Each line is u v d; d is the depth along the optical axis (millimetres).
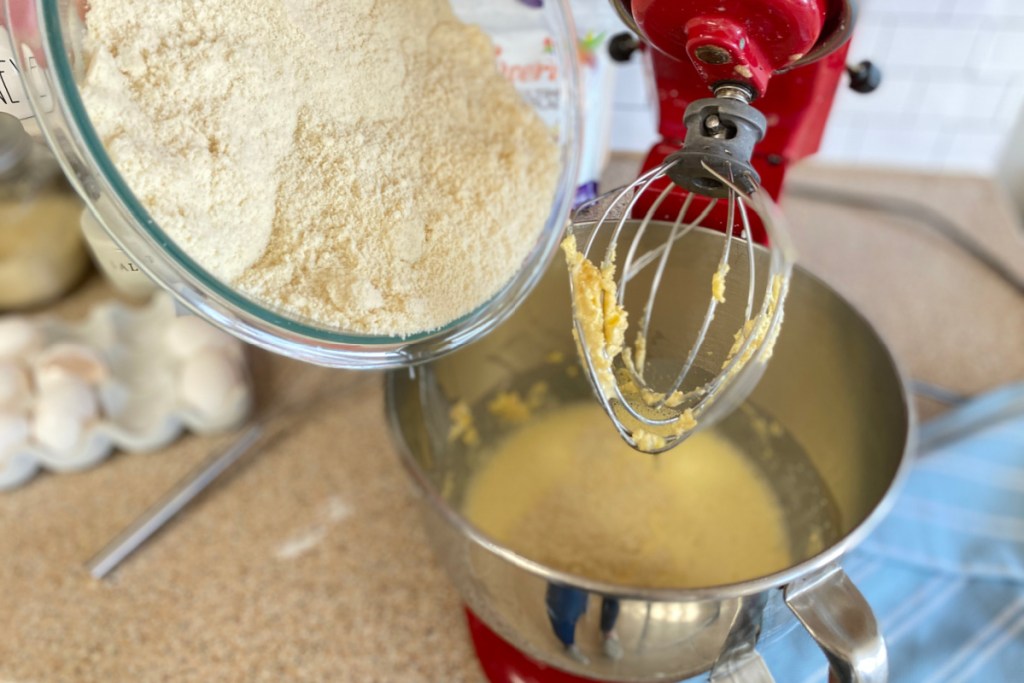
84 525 470
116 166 252
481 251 322
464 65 347
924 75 631
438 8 345
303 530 466
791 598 276
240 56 277
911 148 687
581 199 430
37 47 244
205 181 271
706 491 442
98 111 251
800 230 655
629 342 343
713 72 262
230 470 502
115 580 440
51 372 502
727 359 295
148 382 537
